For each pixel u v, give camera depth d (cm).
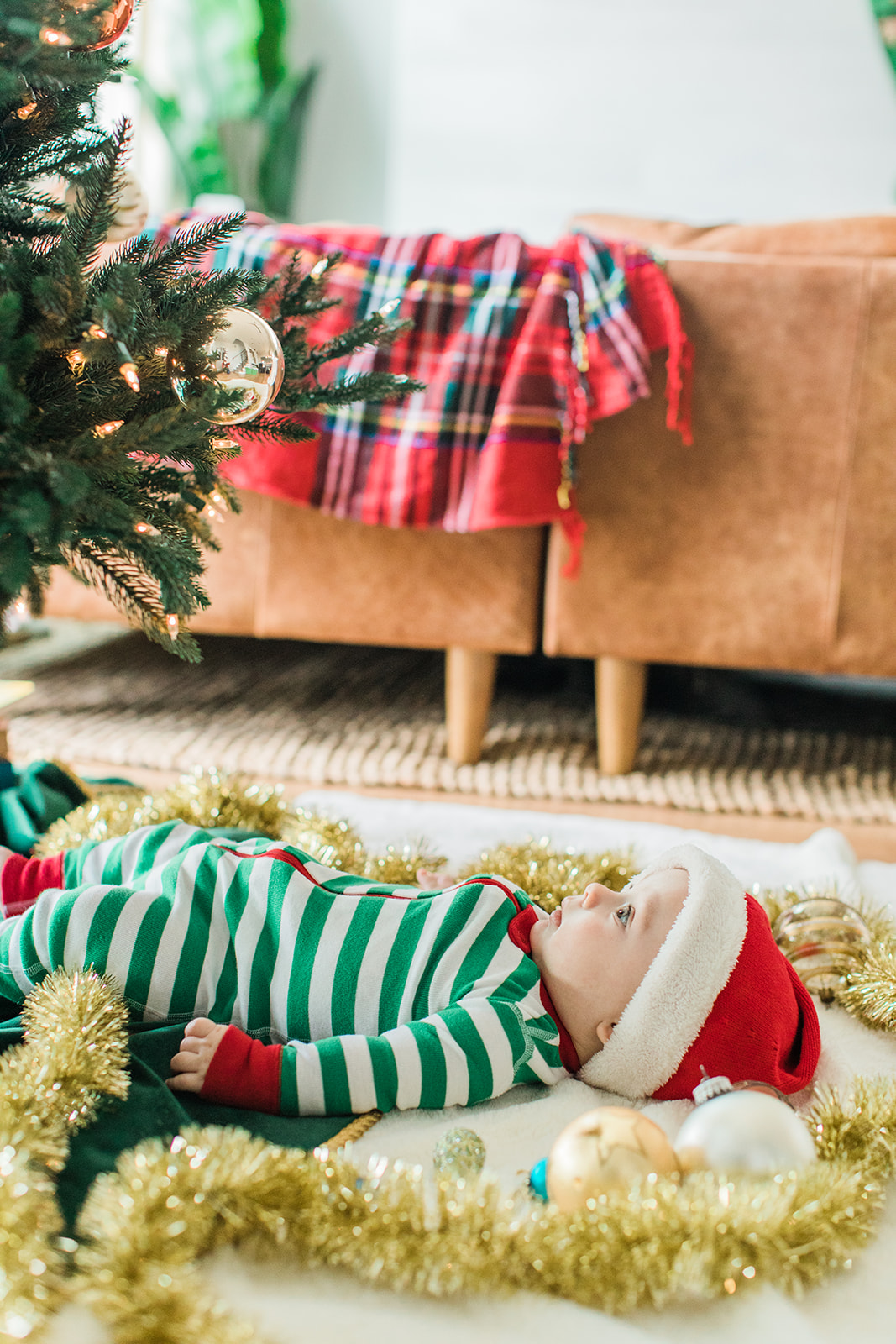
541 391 147
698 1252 57
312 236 151
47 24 67
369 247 151
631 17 357
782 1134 64
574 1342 56
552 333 147
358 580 162
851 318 149
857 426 152
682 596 158
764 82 356
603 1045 81
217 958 83
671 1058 78
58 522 68
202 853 87
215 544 94
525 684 219
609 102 364
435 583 161
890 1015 90
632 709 165
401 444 150
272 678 211
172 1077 76
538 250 152
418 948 83
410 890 88
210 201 238
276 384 81
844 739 192
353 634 164
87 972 77
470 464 150
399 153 375
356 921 84
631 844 111
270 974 83
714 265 150
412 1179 62
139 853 92
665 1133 69
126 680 202
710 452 154
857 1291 62
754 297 150
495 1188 61
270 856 86
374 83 371
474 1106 78
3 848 95
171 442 70
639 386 145
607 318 146
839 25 349
